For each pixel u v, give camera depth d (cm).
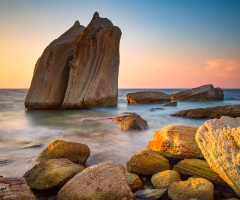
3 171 511
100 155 643
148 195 384
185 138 539
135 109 2092
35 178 439
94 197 338
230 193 384
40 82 2003
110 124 1174
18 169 524
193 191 357
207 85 3219
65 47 2091
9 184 335
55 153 535
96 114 1703
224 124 471
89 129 1068
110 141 813
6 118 1538
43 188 411
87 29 2041
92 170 386
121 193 348
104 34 2066
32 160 588
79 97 1883
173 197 367
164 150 546
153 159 492
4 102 3225
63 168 438
